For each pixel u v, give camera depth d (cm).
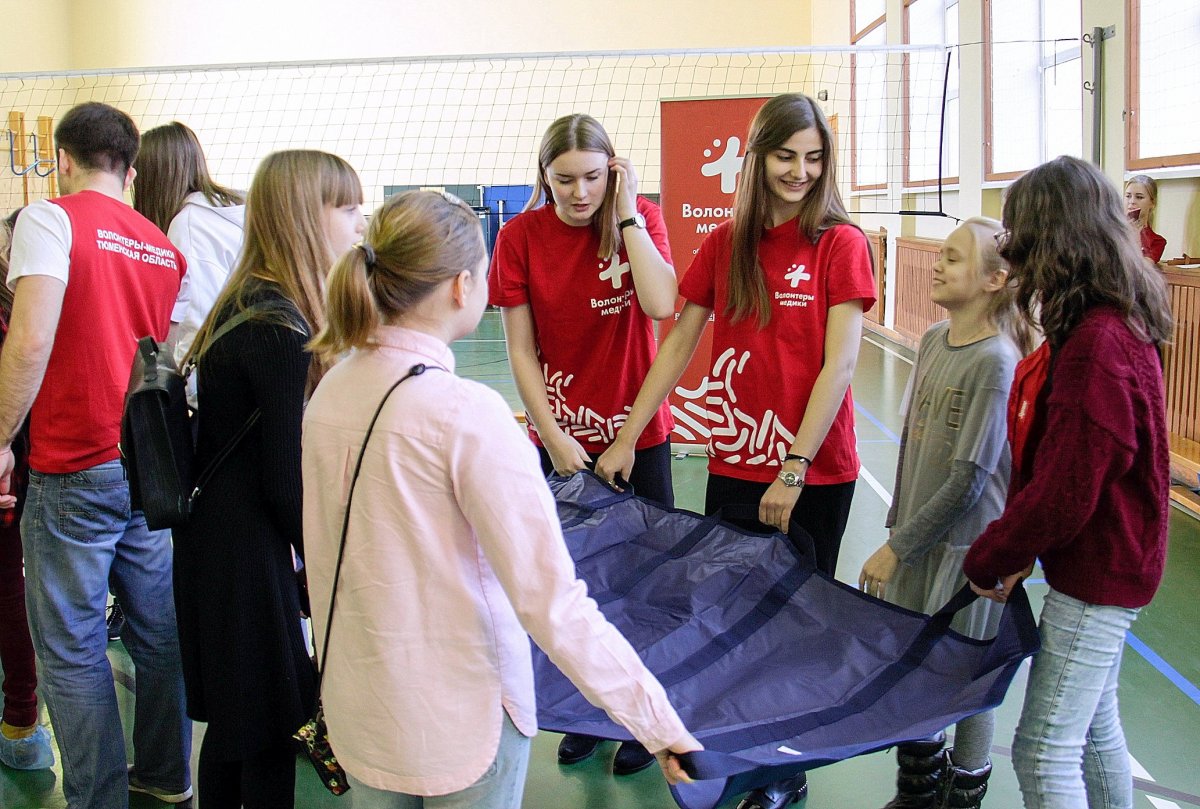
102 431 188
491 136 1162
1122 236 138
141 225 201
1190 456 408
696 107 447
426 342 121
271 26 1193
